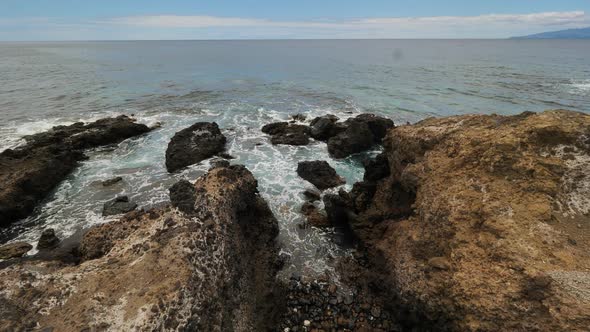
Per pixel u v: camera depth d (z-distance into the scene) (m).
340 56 115.44
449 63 86.50
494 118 14.98
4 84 50.66
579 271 9.07
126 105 39.03
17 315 9.07
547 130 12.37
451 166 13.37
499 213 11.05
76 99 41.22
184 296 9.72
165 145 27.39
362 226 15.99
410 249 12.50
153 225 12.56
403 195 15.95
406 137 16.30
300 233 16.94
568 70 69.38
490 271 9.88
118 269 10.62
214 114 35.97
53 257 12.38
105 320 8.98
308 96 44.94
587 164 11.62
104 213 18.00
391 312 12.38
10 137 27.45
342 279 14.09
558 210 10.95
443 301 10.36
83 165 23.69
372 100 42.06
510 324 8.84
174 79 59.34
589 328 7.87
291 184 21.23
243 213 15.12
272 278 13.52
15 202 17.53
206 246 11.62
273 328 11.84
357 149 25.88
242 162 24.30
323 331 11.72
